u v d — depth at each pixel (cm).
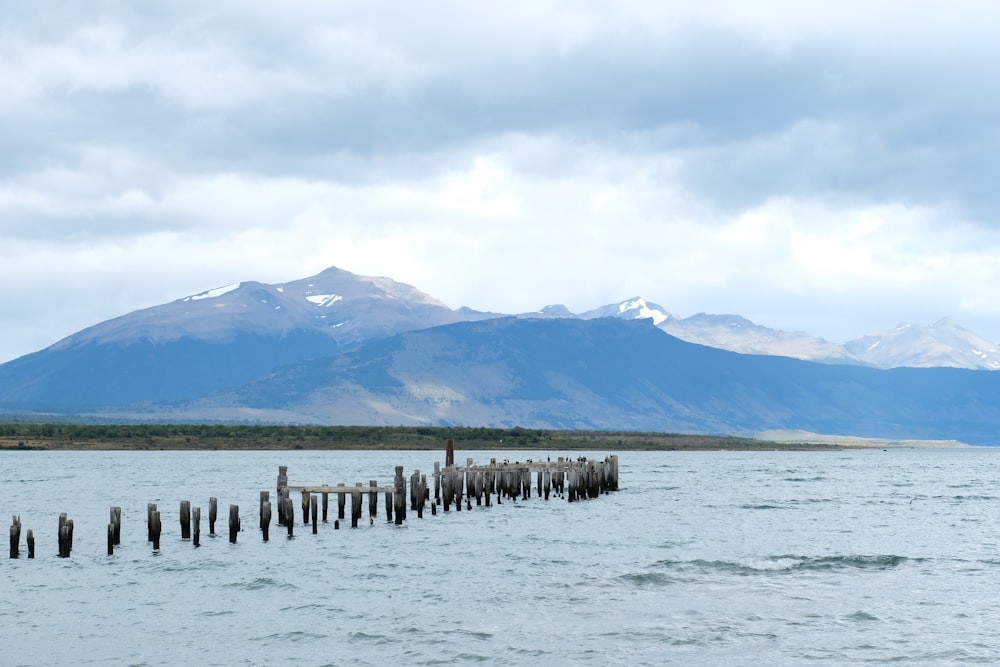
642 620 4694
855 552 6831
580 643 4297
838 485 15138
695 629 4534
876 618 4750
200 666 3997
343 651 4194
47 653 4194
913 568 6106
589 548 6919
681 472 19275
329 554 6525
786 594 5281
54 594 5278
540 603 5047
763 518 9244
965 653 4188
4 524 8331
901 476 18712
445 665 4000
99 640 4378
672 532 7938
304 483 13300
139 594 5275
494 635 4428
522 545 7019
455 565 6134
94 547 6806
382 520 8525
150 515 6550
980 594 5312
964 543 7400
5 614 4844
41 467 18838
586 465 11425
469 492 9556
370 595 5253
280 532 7544
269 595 5256
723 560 6328
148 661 4075
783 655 4150
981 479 17638
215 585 5503
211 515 7306
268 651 4197
